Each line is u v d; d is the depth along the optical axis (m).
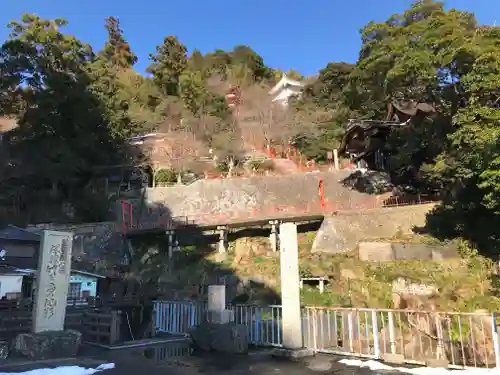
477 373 7.22
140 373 7.85
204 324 10.94
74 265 26.89
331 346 10.23
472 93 18.28
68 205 35.38
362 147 35.12
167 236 29.03
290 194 34.31
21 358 9.06
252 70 69.00
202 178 38.72
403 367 8.02
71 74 35.44
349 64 49.62
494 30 19.70
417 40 22.27
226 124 50.19
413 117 26.00
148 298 21.61
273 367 8.27
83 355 9.84
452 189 21.44
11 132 34.25
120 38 70.25
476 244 19.81
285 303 9.88
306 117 48.50
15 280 21.61
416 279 17.34
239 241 28.12
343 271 20.19
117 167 39.97
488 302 15.41
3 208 35.25
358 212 27.17
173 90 60.53
